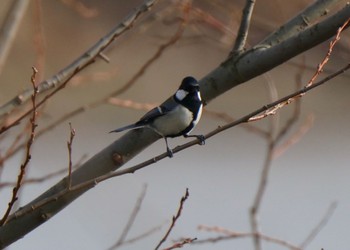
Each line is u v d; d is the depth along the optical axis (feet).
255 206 33.91
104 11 78.54
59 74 28.17
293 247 32.73
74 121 79.30
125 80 84.28
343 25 24.30
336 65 49.44
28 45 67.62
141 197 33.09
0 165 27.86
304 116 85.05
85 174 26.53
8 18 32.96
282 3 42.65
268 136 35.45
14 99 27.53
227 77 26.61
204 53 88.38
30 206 23.82
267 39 26.81
